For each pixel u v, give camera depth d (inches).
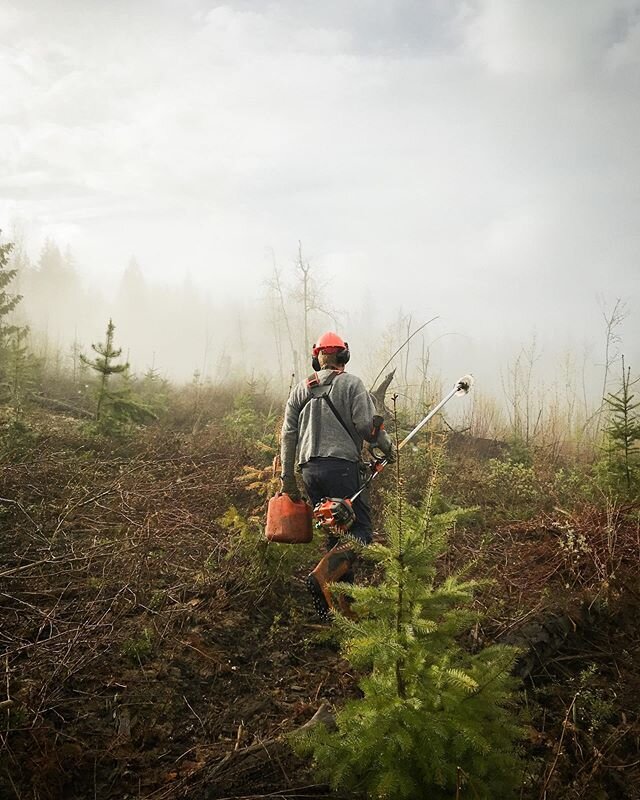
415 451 275.3
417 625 90.0
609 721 115.6
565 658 132.7
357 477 156.8
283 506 154.8
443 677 88.5
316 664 135.8
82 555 161.0
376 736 84.3
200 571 167.9
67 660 118.9
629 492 217.2
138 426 354.9
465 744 83.6
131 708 113.8
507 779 87.4
